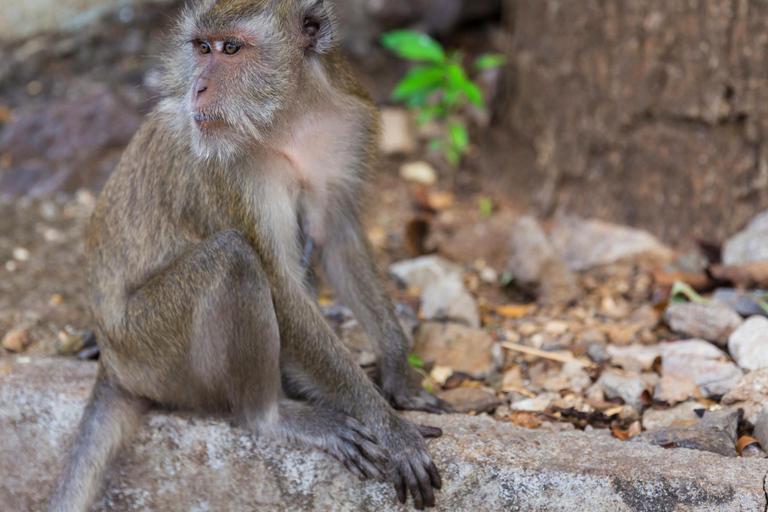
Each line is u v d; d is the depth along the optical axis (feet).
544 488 21.48
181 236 24.36
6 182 42.16
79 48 48.55
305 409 23.71
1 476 26.14
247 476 23.90
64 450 25.43
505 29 46.73
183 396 24.50
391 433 22.82
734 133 33.78
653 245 34.88
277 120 23.67
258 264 22.88
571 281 33.04
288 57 23.59
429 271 34.73
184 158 23.99
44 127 44.06
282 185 24.04
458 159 44.62
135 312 24.02
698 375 26.66
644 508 20.81
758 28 32.24
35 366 27.43
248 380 23.21
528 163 40.63
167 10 48.44
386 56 48.78
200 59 23.81
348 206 26.14
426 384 27.66
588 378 27.53
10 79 47.70
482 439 22.90
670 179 35.58
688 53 34.06
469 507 22.25
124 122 44.27
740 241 32.63
